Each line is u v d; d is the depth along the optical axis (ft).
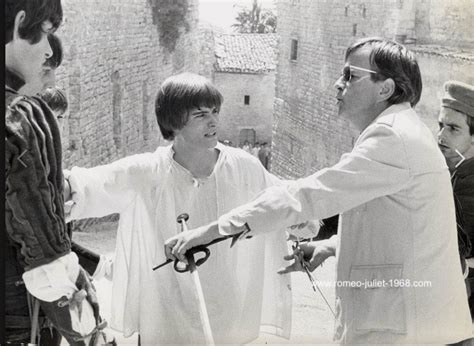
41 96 12.14
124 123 15.26
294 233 11.77
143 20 14.85
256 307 11.84
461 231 13.05
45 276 10.84
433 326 9.95
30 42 11.96
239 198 11.18
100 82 14.76
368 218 9.93
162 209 11.12
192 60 14.99
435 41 14.23
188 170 11.07
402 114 9.66
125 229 11.59
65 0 13.69
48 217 11.00
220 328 11.50
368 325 10.11
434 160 9.54
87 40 14.37
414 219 9.66
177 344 11.41
